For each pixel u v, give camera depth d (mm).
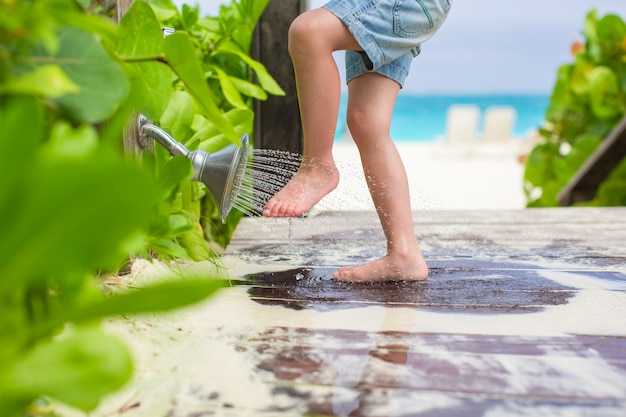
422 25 1707
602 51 3936
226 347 1215
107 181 507
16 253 524
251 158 2293
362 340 1282
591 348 1256
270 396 1026
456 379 1102
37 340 614
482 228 2527
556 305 1540
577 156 4031
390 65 1765
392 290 1666
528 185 4422
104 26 721
